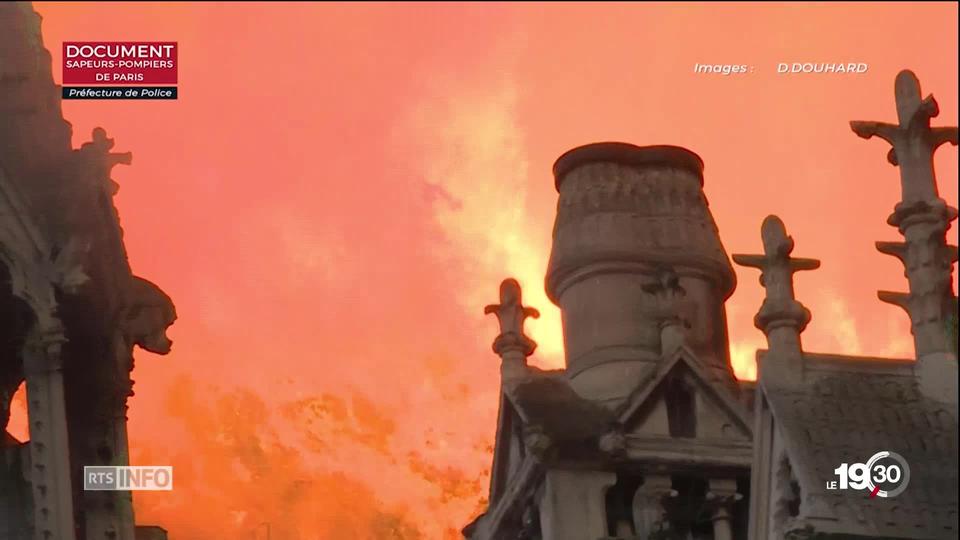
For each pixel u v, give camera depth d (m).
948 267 31.92
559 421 39.12
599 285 41.59
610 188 42.78
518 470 39.81
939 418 30.64
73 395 43.44
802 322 31.83
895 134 32.78
